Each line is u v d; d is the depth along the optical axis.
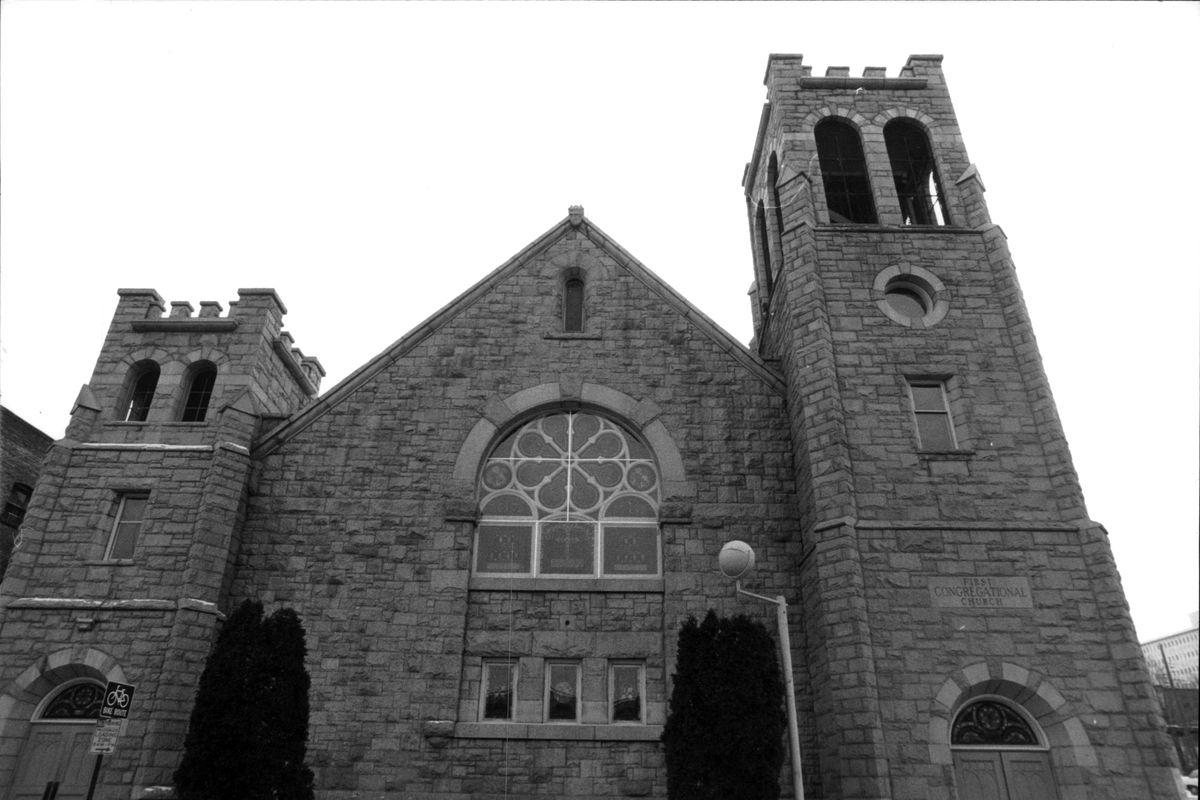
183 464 17.03
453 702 15.02
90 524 16.47
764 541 16.39
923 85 21.20
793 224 18.77
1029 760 13.62
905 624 14.20
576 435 17.97
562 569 16.58
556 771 14.55
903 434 16.09
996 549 14.87
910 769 13.09
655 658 15.53
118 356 18.69
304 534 16.61
